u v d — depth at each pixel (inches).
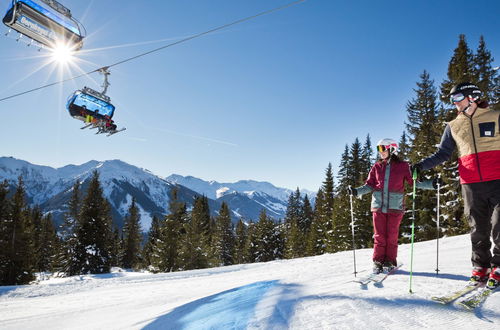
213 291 255.8
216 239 2273.6
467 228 739.4
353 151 1998.0
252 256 1995.6
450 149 136.2
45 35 467.8
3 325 227.0
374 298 112.6
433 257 199.0
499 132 117.3
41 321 224.8
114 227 2197.3
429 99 1274.6
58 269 1298.0
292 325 99.3
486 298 100.3
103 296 336.2
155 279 529.3
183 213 1450.5
